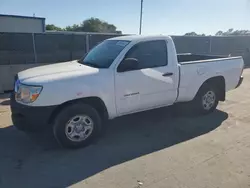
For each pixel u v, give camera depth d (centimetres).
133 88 431
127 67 415
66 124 381
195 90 521
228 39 1639
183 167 337
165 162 351
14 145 411
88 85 386
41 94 359
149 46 452
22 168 340
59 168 339
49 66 456
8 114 577
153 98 461
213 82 557
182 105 601
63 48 1093
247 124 497
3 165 347
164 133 457
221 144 406
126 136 445
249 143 408
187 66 497
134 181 306
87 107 395
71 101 386
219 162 348
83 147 401
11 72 909
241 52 1730
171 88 479
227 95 755
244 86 895
